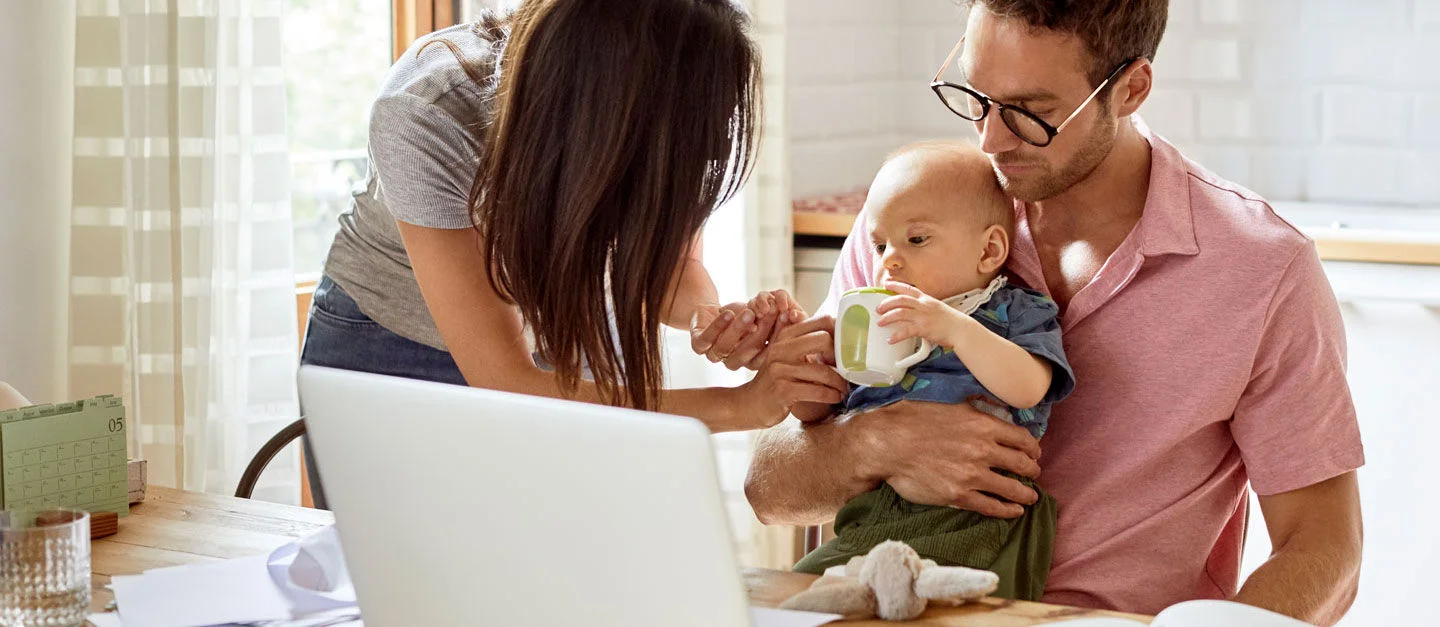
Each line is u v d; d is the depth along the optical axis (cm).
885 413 157
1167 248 151
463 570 103
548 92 142
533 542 98
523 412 96
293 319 272
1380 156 311
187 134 255
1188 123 330
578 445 94
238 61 259
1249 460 153
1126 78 147
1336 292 270
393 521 106
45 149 259
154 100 254
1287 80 318
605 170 142
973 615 118
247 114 261
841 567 136
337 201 314
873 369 150
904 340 149
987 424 151
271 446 182
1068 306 158
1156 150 156
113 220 261
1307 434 150
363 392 104
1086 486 157
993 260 161
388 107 159
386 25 318
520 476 97
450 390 100
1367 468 273
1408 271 265
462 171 160
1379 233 268
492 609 102
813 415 169
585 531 95
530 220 148
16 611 118
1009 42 146
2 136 251
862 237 179
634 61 140
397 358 190
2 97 251
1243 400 153
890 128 359
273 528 147
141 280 258
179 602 126
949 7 347
